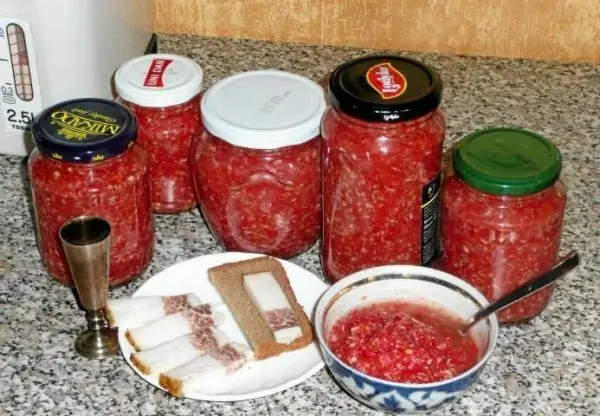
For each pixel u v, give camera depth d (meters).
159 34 1.34
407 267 0.89
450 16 1.29
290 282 0.96
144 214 0.96
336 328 0.86
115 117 0.92
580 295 0.97
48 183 0.91
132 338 0.89
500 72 1.29
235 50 1.33
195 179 0.99
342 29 1.33
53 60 1.03
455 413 0.85
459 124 1.20
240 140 0.91
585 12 1.27
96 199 0.91
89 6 1.01
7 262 1.01
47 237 0.95
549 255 0.89
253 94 0.96
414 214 0.90
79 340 0.91
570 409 0.85
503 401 0.86
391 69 0.88
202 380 0.85
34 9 0.99
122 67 1.02
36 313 0.95
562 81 1.28
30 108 1.07
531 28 1.29
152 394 0.87
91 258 0.84
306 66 1.30
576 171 1.12
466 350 0.85
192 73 1.01
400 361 0.81
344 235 0.93
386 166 0.86
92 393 0.87
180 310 0.92
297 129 0.91
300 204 0.96
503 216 0.86
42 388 0.87
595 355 0.91
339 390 0.87
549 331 0.93
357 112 0.84
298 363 0.88
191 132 1.02
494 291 0.91
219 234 1.00
